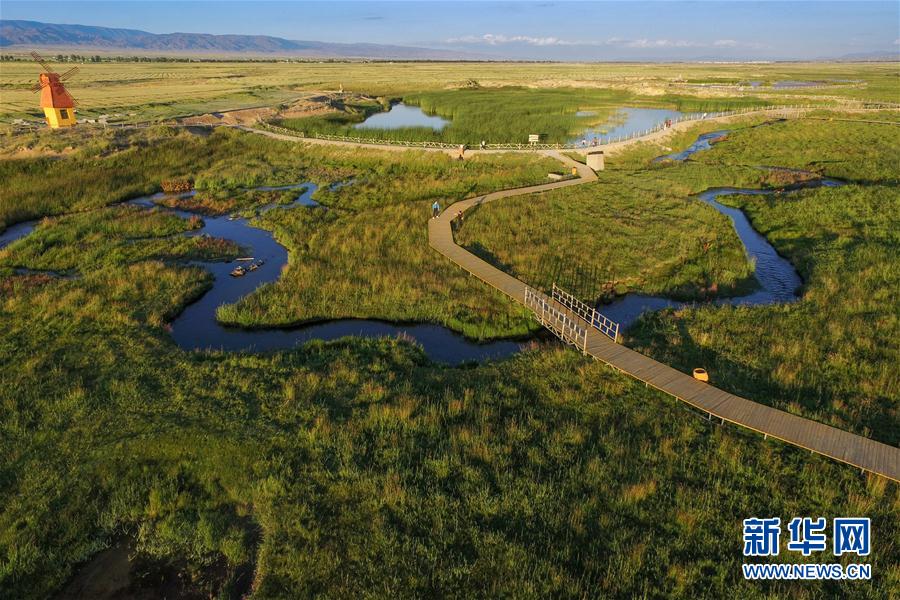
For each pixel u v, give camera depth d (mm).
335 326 27828
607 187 49125
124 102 94625
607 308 29453
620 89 135125
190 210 46719
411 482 16531
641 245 36531
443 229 39125
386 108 110625
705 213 42531
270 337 26672
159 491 16250
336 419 19375
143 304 28594
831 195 45562
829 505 15602
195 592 13711
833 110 88375
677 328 26047
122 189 50531
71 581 14000
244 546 14797
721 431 18781
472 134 72000
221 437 18156
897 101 103375
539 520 15289
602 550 14391
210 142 65875
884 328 25172
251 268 34562
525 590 13242
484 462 17469
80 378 21609
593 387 21594
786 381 21422
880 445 17500
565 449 18062
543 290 30609
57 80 66938
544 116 89438
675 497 15953
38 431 18500
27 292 29531
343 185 54000
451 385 21984
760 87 137250
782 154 64500
